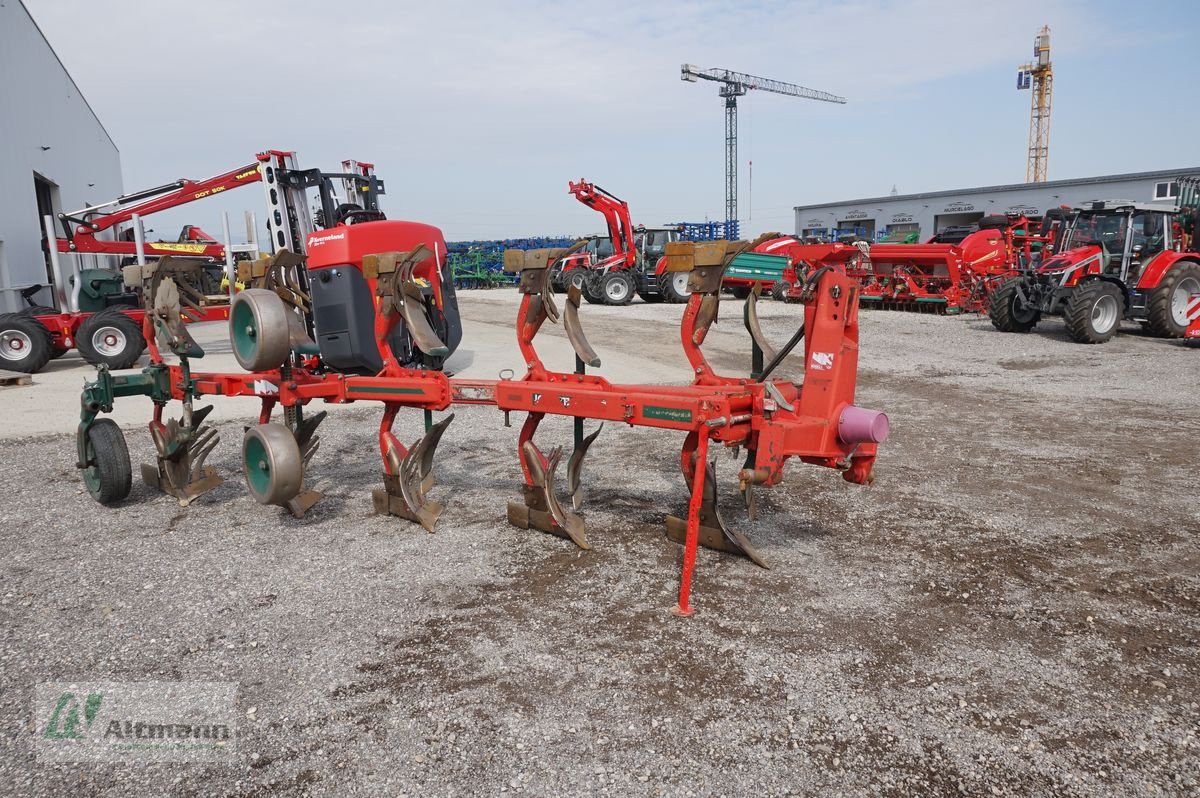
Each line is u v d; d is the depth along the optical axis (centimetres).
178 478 537
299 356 616
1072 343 1284
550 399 426
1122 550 424
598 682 298
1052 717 272
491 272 3641
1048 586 379
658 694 289
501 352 1296
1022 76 6128
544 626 344
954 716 273
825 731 265
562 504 495
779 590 377
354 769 251
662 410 369
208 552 440
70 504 536
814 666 306
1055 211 1541
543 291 436
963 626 338
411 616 356
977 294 1672
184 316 584
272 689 298
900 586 379
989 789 237
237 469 619
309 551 439
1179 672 300
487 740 264
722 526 421
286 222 1065
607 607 362
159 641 336
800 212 4884
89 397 507
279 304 465
